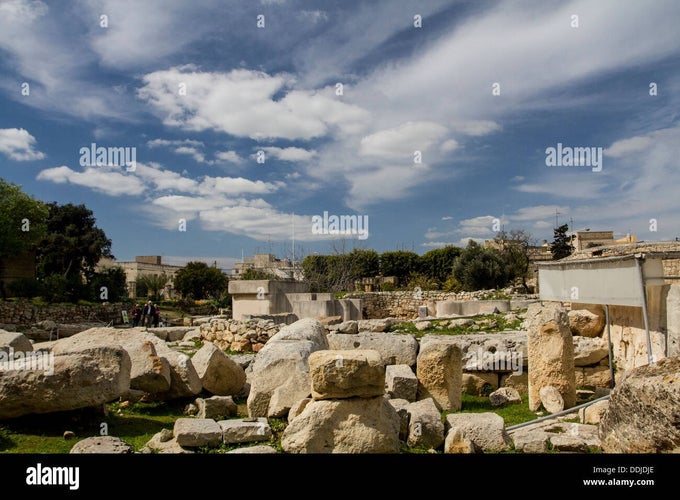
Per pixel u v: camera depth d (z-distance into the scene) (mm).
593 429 8492
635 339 12094
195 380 10484
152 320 29031
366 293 34125
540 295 16203
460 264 43062
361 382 6953
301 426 6988
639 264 9703
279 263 48562
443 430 7832
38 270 49469
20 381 8094
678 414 5660
